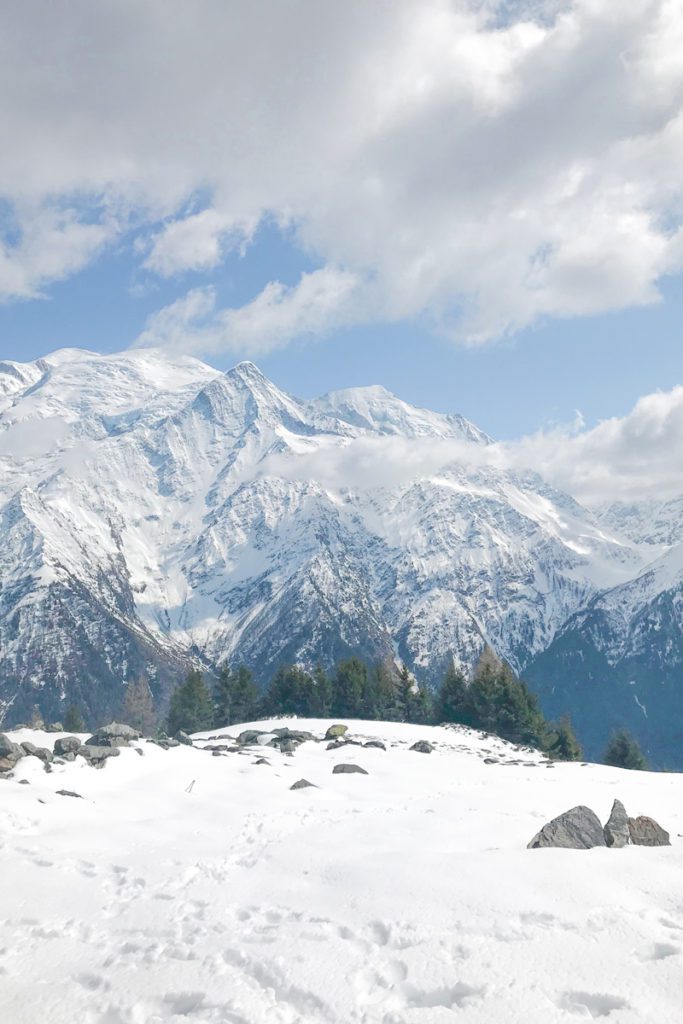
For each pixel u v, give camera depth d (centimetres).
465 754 3816
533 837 1600
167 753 2828
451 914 1147
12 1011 1012
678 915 1102
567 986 932
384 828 1728
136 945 1182
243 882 1405
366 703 9200
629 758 8712
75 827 1859
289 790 2336
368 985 998
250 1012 954
